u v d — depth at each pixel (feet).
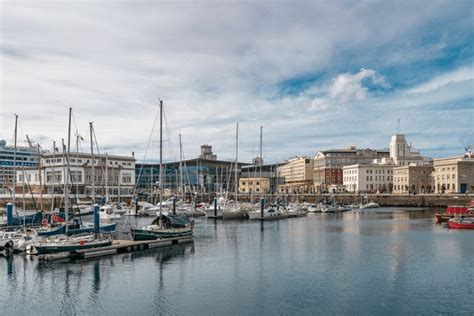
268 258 205.46
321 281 163.94
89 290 151.64
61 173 599.16
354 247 237.45
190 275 172.14
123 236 238.07
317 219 430.61
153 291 151.12
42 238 206.69
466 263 194.29
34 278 164.86
